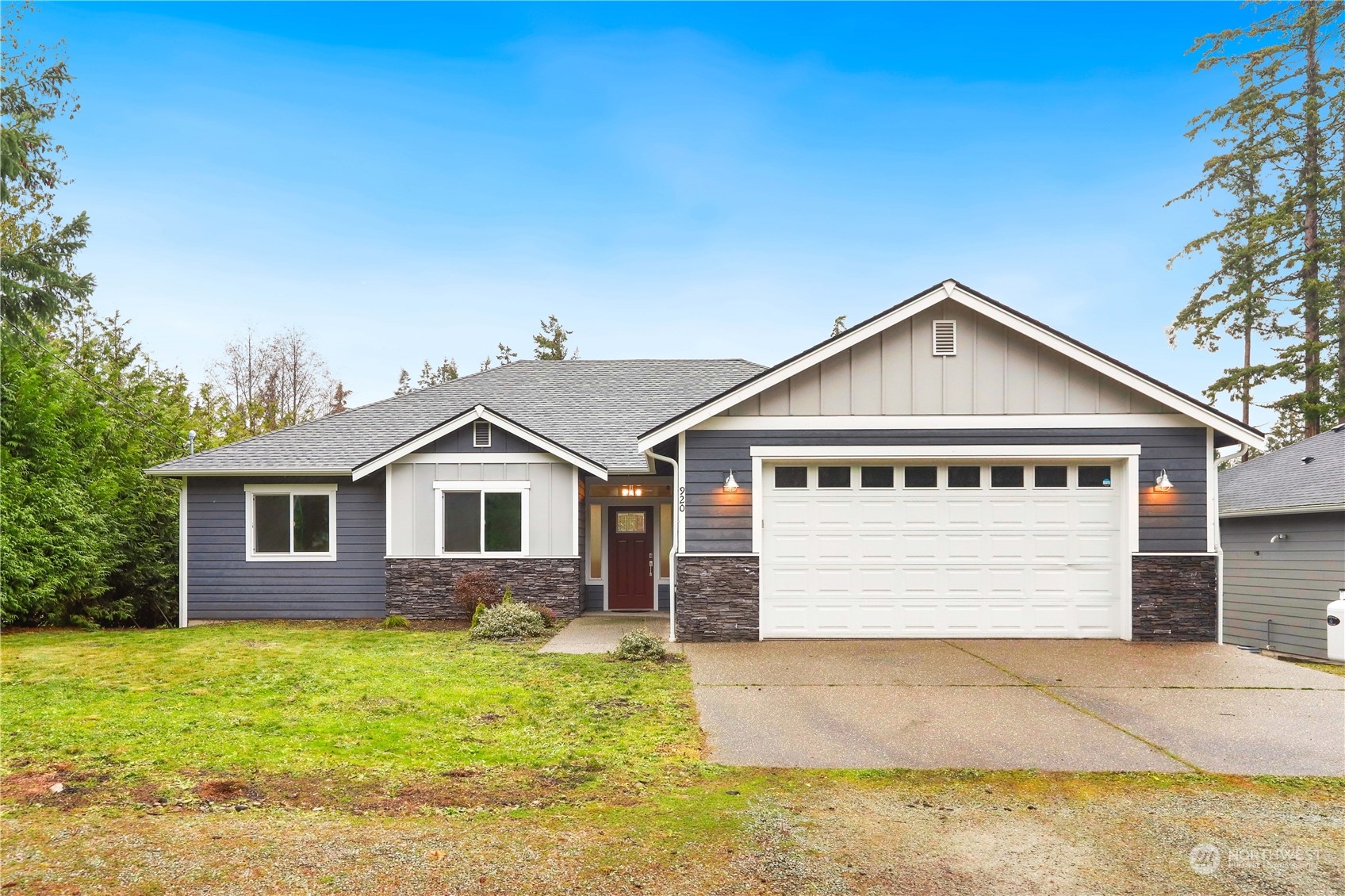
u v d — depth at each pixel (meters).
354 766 5.33
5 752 5.55
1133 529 10.45
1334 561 14.16
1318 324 23.08
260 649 10.25
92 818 4.35
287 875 3.65
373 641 10.95
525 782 5.06
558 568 13.61
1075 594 10.62
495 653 9.77
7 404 13.09
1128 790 4.98
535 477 13.74
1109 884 3.68
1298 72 23.16
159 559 16.19
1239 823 4.44
